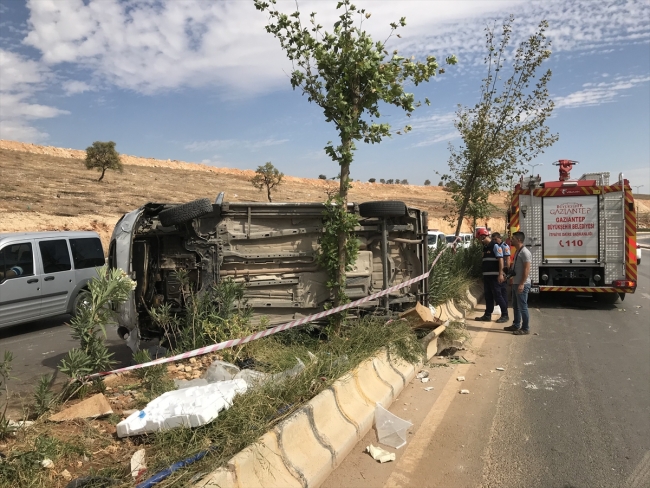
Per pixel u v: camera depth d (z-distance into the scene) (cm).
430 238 1877
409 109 605
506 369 664
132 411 425
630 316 1052
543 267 1197
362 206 720
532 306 1191
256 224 665
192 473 307
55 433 375
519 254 885
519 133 1365
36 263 944
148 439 368
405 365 609
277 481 332
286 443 361
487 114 1370
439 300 936
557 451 425
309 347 618
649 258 3127
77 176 4634
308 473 355
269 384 433
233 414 375
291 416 383
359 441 437
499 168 1423
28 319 927
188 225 638
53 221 2378
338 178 653
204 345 589
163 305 663
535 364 688
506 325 960
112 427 396
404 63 603
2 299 880
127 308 628
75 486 299
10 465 313
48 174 4447
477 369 664
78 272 1021
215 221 650
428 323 696
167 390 464
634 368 666
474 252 1512
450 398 553
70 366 461
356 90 604
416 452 423
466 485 372
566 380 617
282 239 676
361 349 575
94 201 3262
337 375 479
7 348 830
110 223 2625
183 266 657
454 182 1536
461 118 1441
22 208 2591
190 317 612
